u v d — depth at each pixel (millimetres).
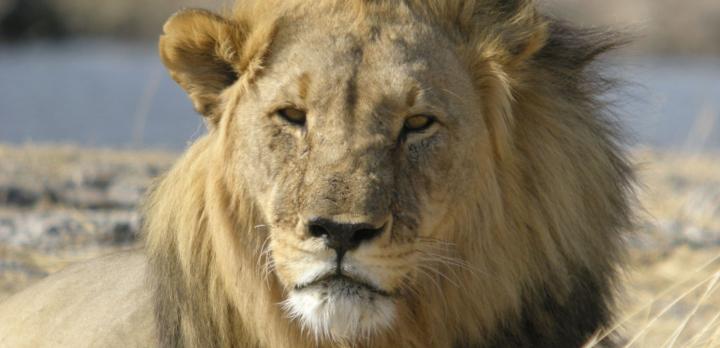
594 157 9320
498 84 8914
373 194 8148
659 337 12906
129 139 29172
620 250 9727
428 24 8828
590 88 9672
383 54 8539
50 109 35094
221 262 9023
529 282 9078
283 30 8812
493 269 8961
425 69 8570
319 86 8484
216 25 8992
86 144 26719
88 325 10305
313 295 8242
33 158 21406
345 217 8039
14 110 34594
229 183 8914
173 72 9180
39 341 10500
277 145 8578
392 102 8438
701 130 32094
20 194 18281
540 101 9141
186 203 9195
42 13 67500
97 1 69250
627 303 12047
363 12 8711
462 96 8750
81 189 18953
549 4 9758
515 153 9031
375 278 8203
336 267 8141
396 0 8828
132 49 63781
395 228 8297
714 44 65688
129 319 10125
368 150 8305
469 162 8758
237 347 9258
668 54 65625
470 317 8984
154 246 9492
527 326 9156
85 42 66062
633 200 10039
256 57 8797
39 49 61469
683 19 66875
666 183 21438
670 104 40625
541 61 9242
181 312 9336
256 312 8984
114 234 15883
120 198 18562
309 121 8500
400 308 8820
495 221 8930
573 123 9258
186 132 31281
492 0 9109
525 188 9078
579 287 9234
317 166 8305
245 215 8867
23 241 15445
